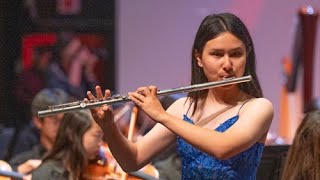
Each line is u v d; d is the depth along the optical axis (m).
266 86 10.61
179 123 4.16
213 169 4.36
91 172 6.21
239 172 4.36
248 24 10.69
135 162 4.50
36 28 10.78
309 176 4.80
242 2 10.70
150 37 10.73
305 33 9.64
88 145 6.06
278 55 10.64
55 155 6.07
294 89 9.87
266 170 5.65
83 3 10.74
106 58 10.74
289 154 4.89
